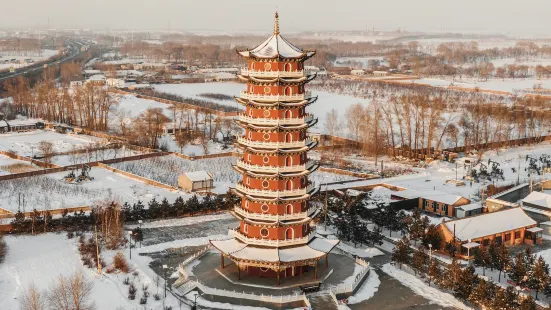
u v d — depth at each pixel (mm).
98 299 118875
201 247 151250
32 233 159000
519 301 116375
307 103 125250
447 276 125625
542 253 149750
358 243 155000
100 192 196250
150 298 120188
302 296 120438
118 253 140625
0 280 128000
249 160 127938
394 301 121812
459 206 177000
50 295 118250
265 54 122312
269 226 127750
